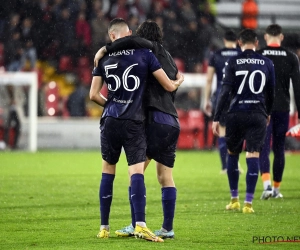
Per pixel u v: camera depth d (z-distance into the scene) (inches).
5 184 1035.9
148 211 769.6
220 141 1211.9
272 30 892.0
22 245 555.8
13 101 1749.5
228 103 809.5
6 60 1983.3
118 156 586.9
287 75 889.5
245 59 767.7
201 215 739.4
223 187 1021.2
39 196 898.7
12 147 1768.0
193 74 1994.3
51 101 1910.7
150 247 543.5
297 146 1809.8
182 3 2148.1
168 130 577.9
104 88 1809.8
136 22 2082.9
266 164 887.1
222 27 2235.5
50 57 2060.8
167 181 589.9
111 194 593.6
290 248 545.3
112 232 627.5
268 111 785.6
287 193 958.4
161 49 598.2
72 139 1822.1
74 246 549.0
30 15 2049.7
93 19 2091.5
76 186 1018.1
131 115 568.7
